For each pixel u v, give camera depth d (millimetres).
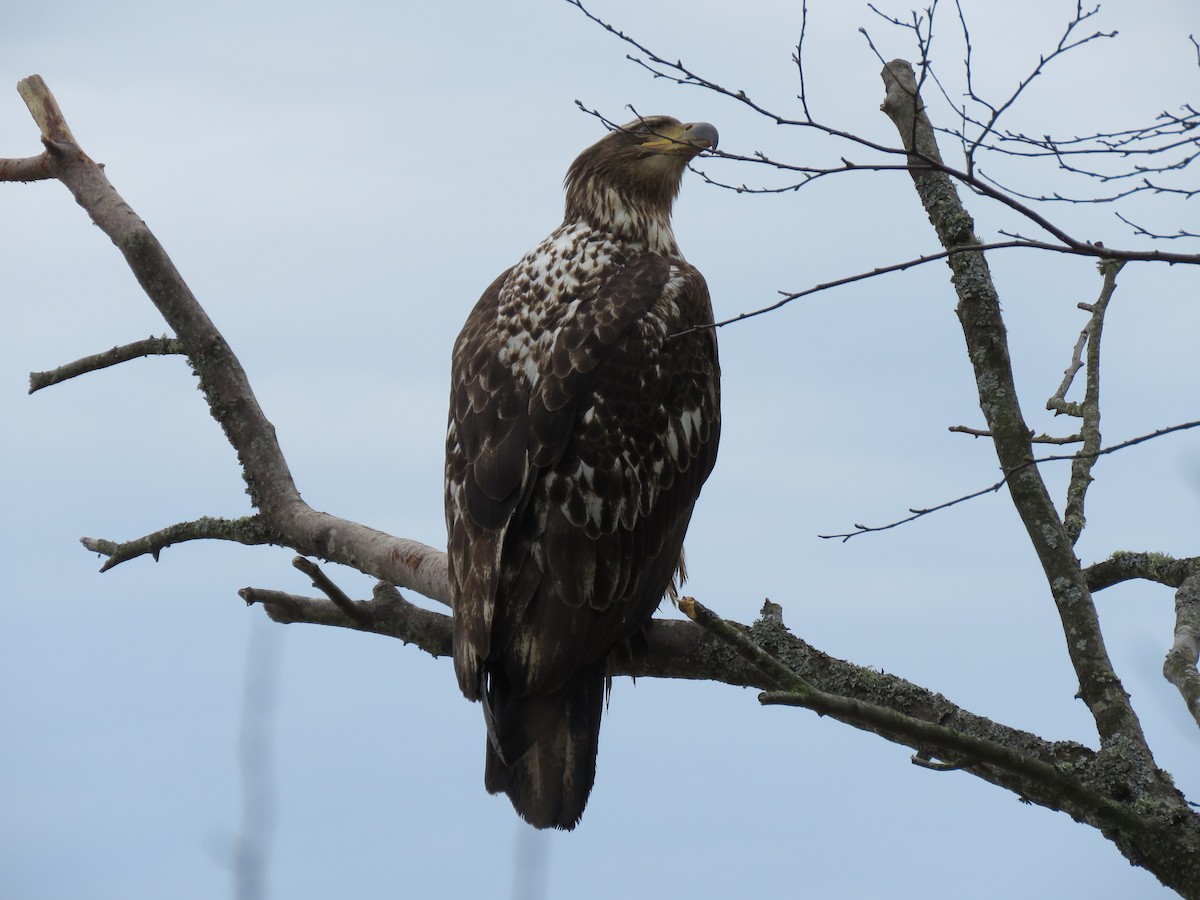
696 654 10258
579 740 9891
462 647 10055
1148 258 7648
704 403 11875
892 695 9328
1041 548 9453
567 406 10969
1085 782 8406
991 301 10344
